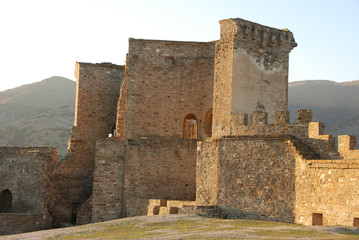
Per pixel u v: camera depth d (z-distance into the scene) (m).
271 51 38.97
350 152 28.91
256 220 31.08
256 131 33.59
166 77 46.88
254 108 37.75
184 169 42.34
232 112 36.53
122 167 44.09
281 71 39.38
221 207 34.03
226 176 34.03
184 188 42.16
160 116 46.56
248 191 32.66
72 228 31.70
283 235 24.20
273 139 31.72
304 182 29.62
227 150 34.16
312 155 30.44
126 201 43.28
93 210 43.53
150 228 29.20
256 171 32.38
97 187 43.69
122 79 56.47
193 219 31.64
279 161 31.27
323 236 23.50
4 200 50.75
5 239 29.08
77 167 52.59
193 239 24.05
